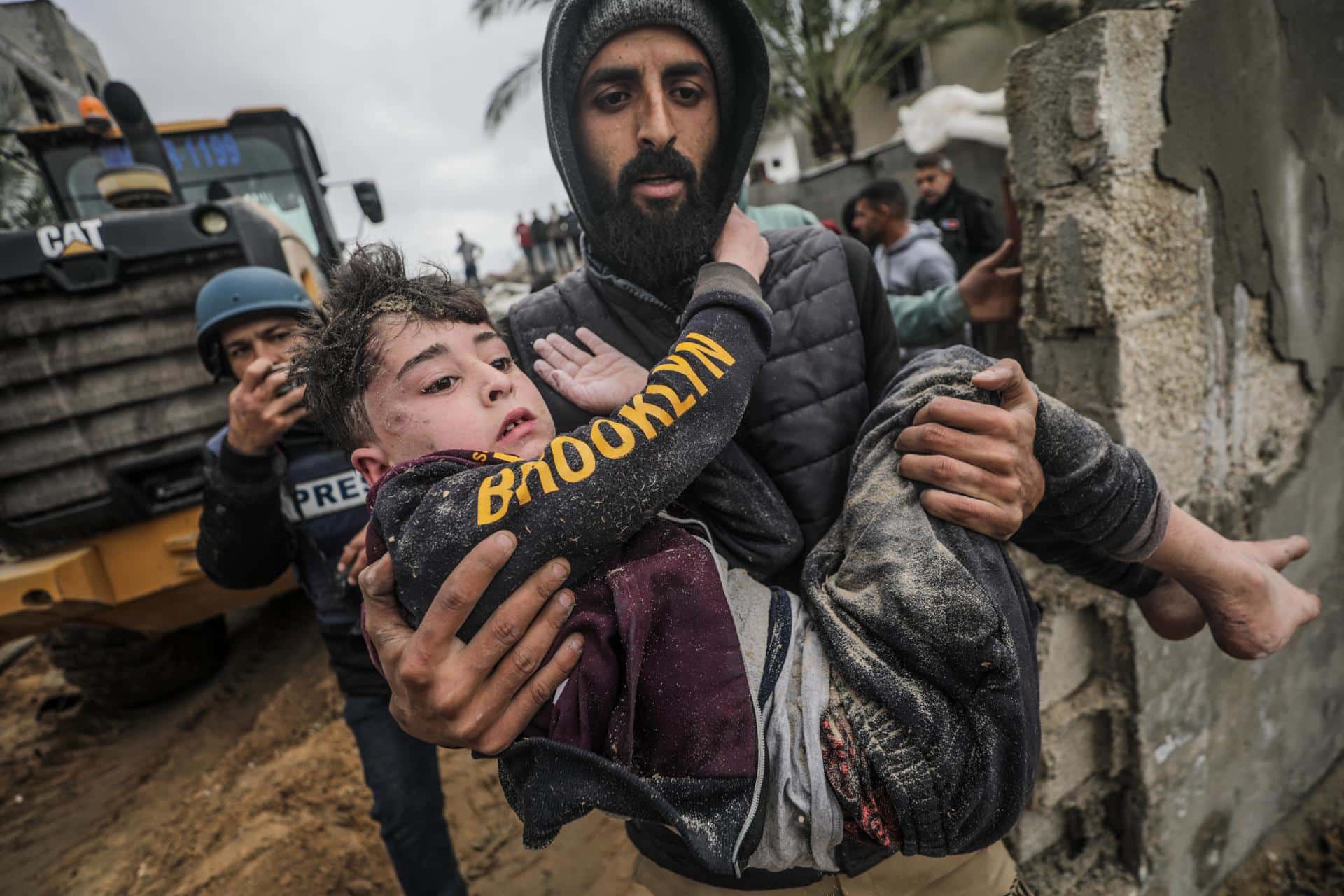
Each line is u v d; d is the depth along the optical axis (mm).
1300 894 2234
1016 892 1124
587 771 753
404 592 771
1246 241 1697
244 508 1576
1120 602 1665
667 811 730
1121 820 1917
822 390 1037
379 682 1728
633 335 1088
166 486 2676
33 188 8727
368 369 881
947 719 798
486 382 895
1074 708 1772
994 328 2799
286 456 1660
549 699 802
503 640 727
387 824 1714
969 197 4094
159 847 2791
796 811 815
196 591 2900
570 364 1020
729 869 764
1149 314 1533
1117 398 1521
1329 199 1902
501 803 2674
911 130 7992
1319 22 1770
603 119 1027
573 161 1051
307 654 4254
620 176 1036
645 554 856
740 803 782
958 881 1055
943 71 12234
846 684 841
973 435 855
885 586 825
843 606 856
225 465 1557
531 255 14430
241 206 2750
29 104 13055
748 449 1050
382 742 1727
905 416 928
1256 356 1816
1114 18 1372
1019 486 859
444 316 910
